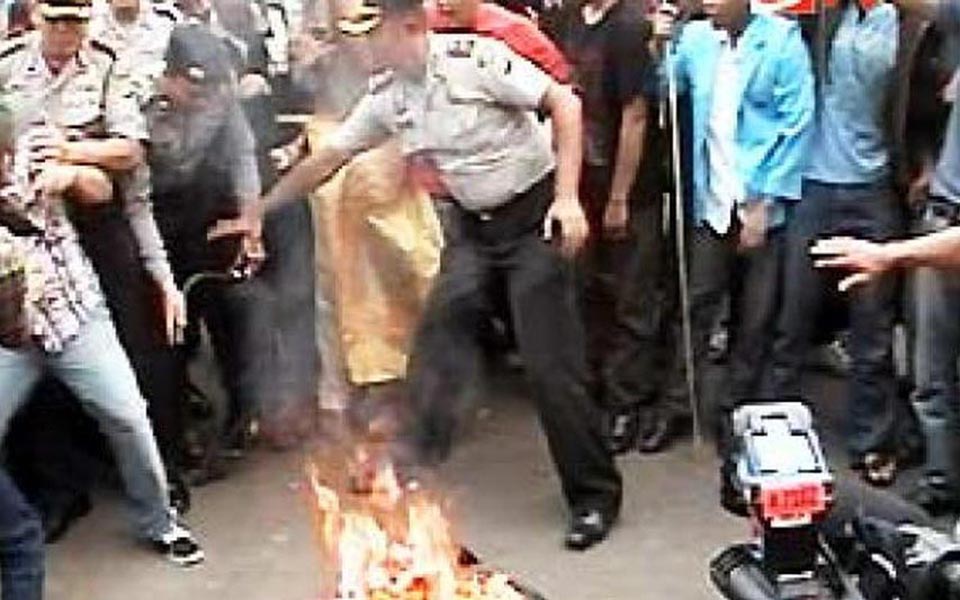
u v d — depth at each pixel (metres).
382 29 5.28
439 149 5.30
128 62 5.32
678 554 5.47
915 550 3.54
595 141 5.97
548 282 5.35
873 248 3.86
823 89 5.78
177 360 5.82
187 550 5.54
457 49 5.20
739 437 3.64
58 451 5.74
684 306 6.05
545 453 6.26
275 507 5.90
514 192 5.30
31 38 5.23
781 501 3.51
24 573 4.72
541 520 5.73
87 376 5.21
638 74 5.87
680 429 6.28
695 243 6.08
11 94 5.11
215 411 6.38
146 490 5.47
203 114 5.64
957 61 5.51
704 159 5.96
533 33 5.23
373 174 5.96
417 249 6.00
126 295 5.56
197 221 5.86
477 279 5.50
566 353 5.41
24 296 5.01
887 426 5.84
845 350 6.17
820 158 5.81
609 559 5.45
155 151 5.61
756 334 6.02
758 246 5.91
